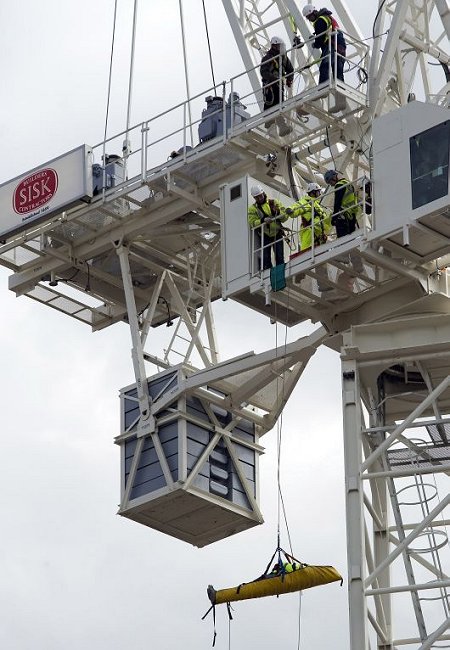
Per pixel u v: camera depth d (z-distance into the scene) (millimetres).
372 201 56594
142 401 63594
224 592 57719
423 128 56281
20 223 65375
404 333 57406
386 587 57781
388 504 60062
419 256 57469
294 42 62469
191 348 63906
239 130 61031
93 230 65688
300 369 63594
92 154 64625
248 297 60781
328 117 60406
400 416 61125
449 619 53500
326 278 58094
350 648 53531
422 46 61125
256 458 64812
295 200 61375
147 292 67688
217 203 63562
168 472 62438
